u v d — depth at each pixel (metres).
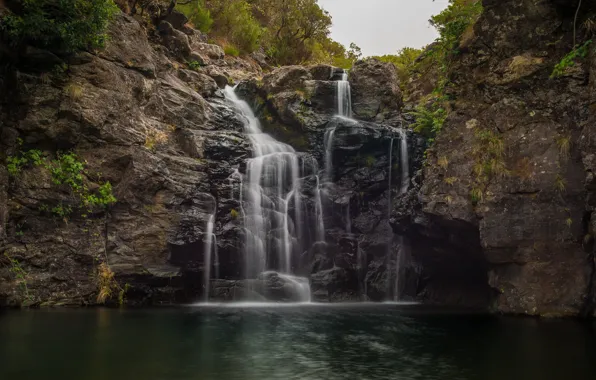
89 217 15.95
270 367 7.87
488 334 10.69
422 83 26.41
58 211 15.19
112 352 8.72
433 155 15.03
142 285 16.06
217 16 34.06
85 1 15.98
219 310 14.77
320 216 20.28
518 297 13.13
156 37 23.73
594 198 11.95
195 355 8.65
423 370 7.66
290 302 17.66
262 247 18.73
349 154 21.28
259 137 22.50
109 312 13.66
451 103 15.59
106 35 16.83
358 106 24.03
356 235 20.16
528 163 13.29
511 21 14.53
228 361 8.25
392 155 21.27
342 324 12.28
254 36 34.81
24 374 7.18
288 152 21.53
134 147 17.34
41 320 11.90
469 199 13.96
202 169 18.83
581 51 13.31
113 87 17.36
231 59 30.81
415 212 15.93
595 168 11.62
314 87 23.61
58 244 15.12
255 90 24.72
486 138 14.13
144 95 18.81
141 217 16.80
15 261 14.26
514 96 14.09
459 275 17.34
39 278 14.58
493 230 13.31
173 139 19.31
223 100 23.64
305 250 19.83
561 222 12.72
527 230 13.00
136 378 7.11
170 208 17.39
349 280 19.20
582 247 12.54
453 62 15.91
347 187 21.00
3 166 14.59
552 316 12.60
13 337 9.80
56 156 15.91
